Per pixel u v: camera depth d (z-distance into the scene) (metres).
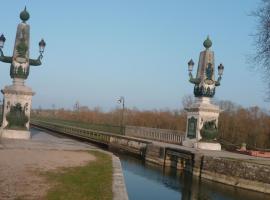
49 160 18.84
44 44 30.14
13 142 25.69
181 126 78.44
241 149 35.91
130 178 27.67
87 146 27.72
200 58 35.88
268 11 27.94
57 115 130.50
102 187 13.45
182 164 32.03
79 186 13.32
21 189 12.16
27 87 29.28
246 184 25.33
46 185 13.04
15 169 15.52
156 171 31.39
